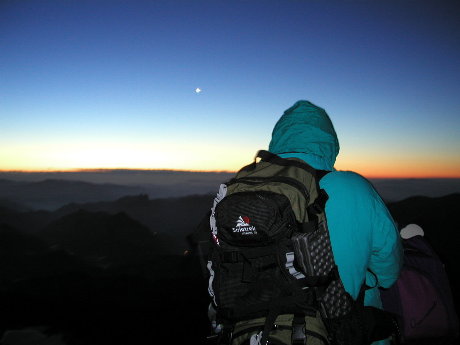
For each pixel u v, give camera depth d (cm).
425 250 163
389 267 130
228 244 126
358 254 122
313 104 154
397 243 127
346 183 125
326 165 145
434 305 145
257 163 144
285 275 115
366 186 127
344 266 121
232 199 124
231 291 123
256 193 121
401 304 148
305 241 109
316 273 110
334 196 123
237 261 123
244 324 123
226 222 122
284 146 147
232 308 122
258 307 117
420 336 147
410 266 154
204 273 148
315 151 142
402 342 148
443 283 154
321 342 116
